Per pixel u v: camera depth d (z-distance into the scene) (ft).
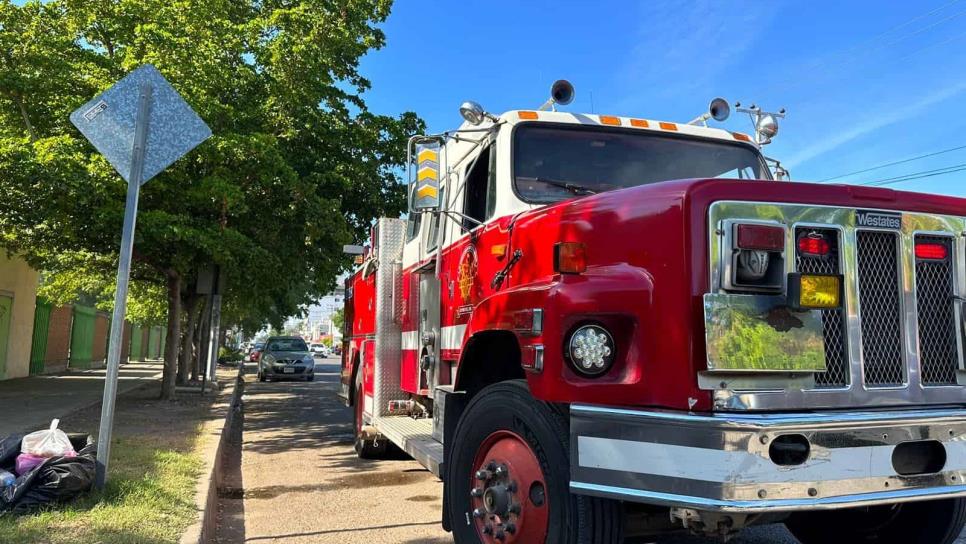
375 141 47.93
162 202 37.01
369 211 48.01
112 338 16.79
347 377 32.83
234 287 55.77
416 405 21.89
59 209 34.24
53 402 41.55
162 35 36.04
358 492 23.30
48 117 37.47
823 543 13.94
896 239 10.13
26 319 64.08
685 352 9.11
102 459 16.53
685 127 16.01
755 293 9.33
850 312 9.66
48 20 38.04
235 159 37.17
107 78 35.96
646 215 9.92
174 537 14.30
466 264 15.60
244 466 28.25
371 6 48.14
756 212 9.54
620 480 9.22
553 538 10.23
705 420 8.63
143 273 56.39
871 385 9.72
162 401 44.16
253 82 41.09
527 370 10.59
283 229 43.01
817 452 8.72
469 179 16.12
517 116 14.57
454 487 12.80
